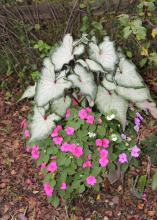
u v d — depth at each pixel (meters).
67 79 0.99
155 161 1.08
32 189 1.10
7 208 1.06
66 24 1.35
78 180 0.99
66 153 0.98
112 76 0.99
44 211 1.04
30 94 1.09
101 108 0.97
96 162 0.97
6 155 1.21
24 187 1.11
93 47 1.02
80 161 0.97
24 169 1.16
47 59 1.04
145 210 1.02
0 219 1.04
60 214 1.03
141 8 1.26
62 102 1.01
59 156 0.98
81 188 0.98
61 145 0.98
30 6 1.35
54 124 0.99
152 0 1.23
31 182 1.12
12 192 1.10
